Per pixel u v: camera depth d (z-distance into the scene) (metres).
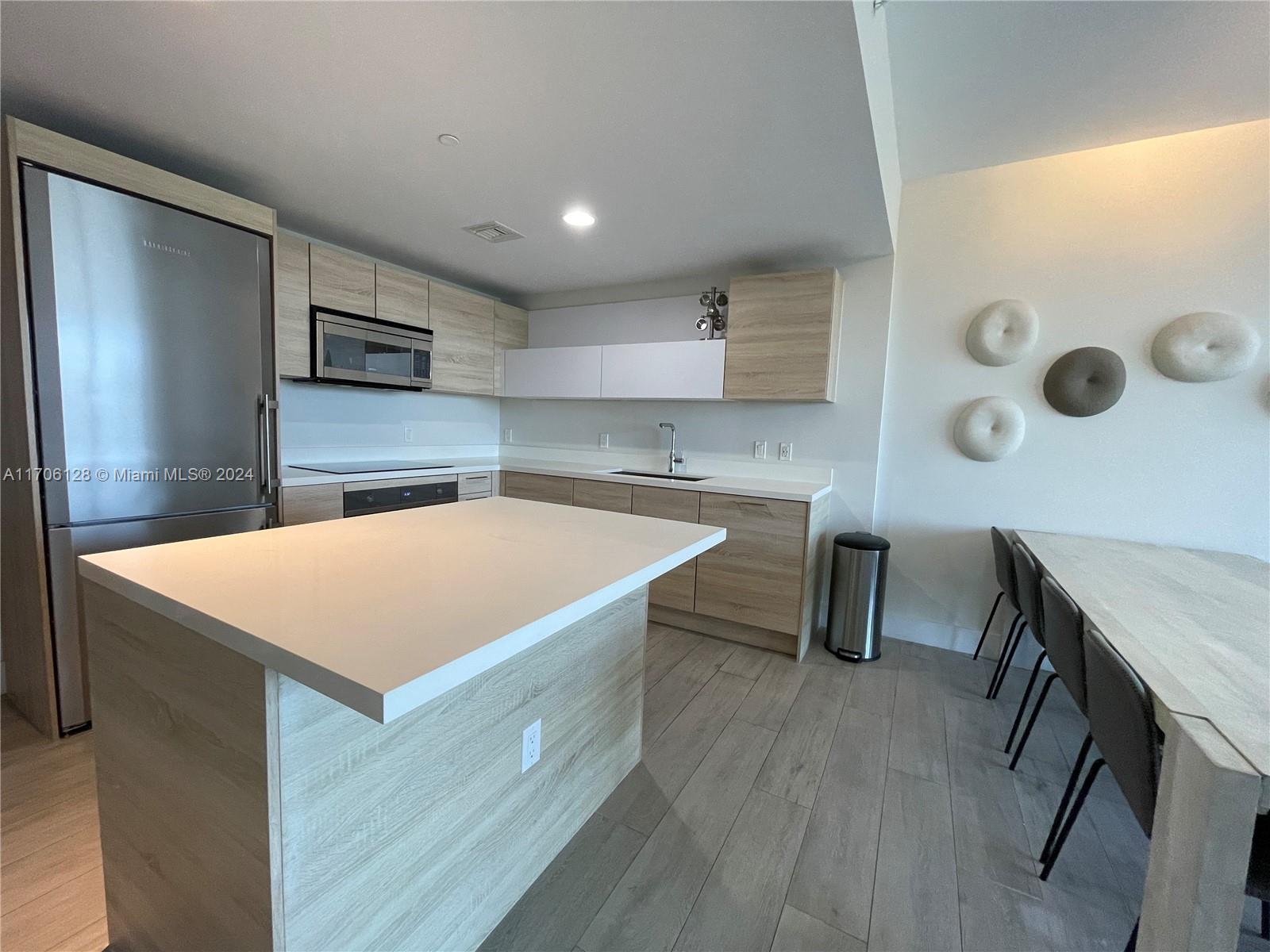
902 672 2.67
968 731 2.14
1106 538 2.59
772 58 1.34
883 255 2.96
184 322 2.01
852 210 2.31
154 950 1.06
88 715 1.91
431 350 3.46
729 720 2.18
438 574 1.09
